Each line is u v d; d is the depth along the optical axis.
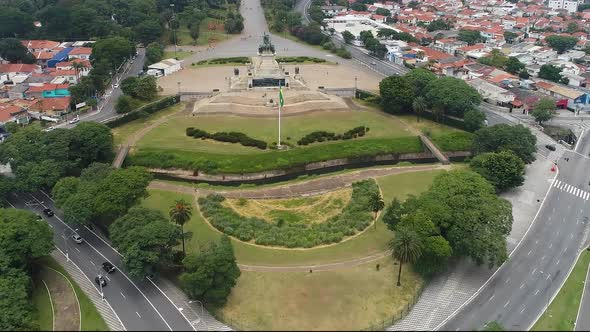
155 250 153.50
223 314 142.50
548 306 147.62
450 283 158.38
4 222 159.50
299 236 179.00
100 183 185.38
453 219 162.12
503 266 166.38
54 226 189.50
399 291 151.62
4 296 139.62
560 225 190.62
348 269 161.12
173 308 146.50
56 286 156.88
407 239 147.38
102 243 179.00
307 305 145.25
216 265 141.75
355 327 137.12
